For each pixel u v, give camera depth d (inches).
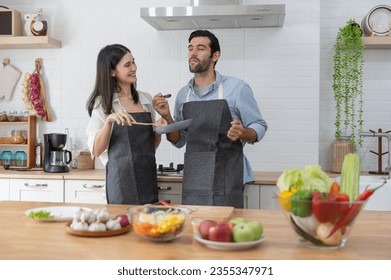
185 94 128.6
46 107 170.7
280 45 157.9
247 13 137.6
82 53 169.0
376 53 162.1
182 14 139.7
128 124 110.4
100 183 144.3
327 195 56.4
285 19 157.5
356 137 162.9
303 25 156.6
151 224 60.9
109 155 120.4
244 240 57.9
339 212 55.8
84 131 170.2
